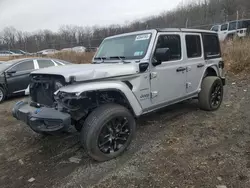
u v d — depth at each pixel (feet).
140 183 8.45
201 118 14.55
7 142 12.79
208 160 9.59
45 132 9.28
